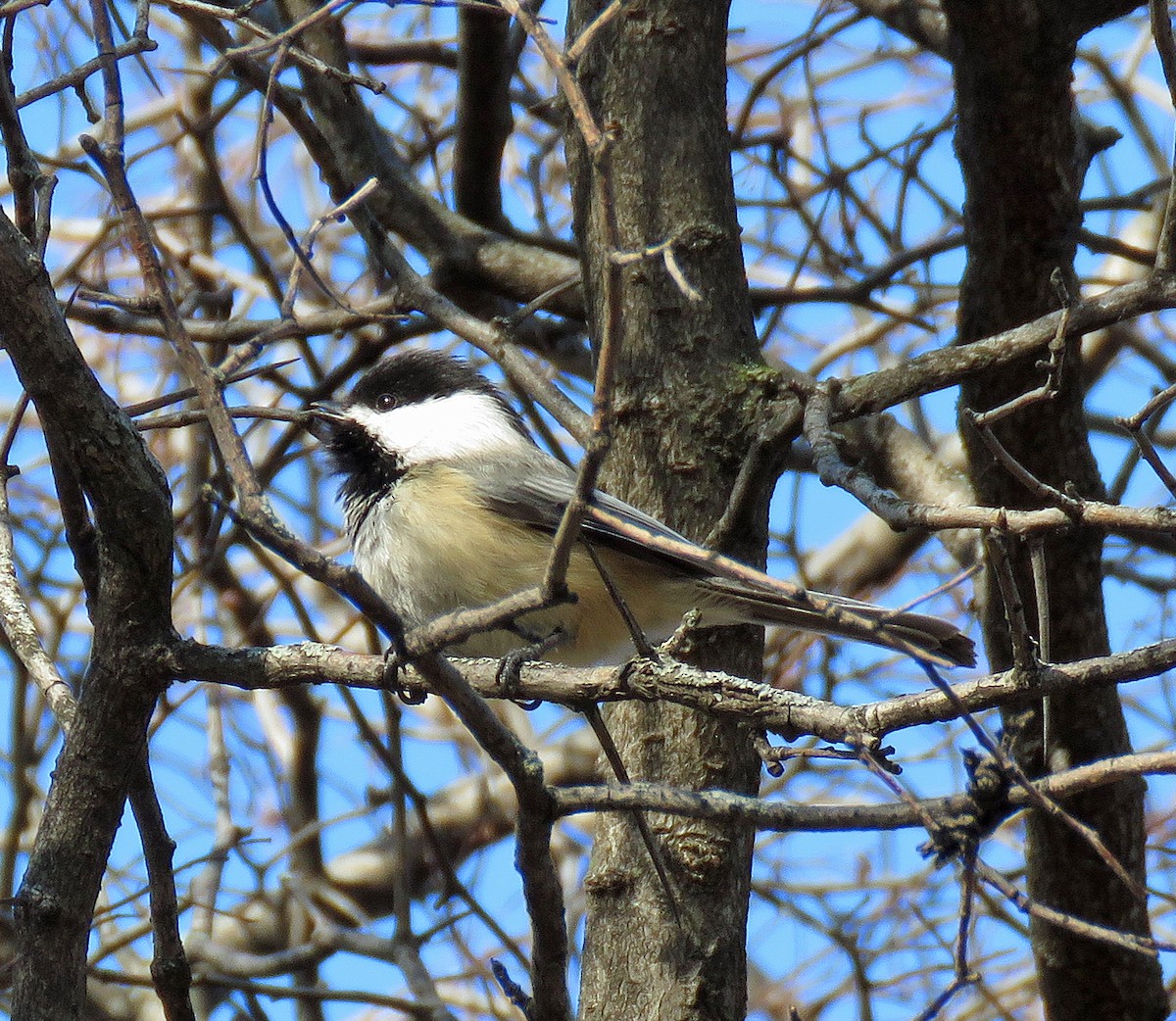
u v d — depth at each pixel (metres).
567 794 5.36
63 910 6.27
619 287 4.55
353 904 14.15
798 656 13.72
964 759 5.14
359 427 9.57
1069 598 9.51
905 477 10.93
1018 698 5.50
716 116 9.19
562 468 9.27
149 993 13.02
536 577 8.82
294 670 6.30
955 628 7.71
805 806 5.29
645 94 9.05
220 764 11.79
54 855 6.30
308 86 11.55
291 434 12.27
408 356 9.98
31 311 5.64
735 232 9.03
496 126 12.05
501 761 5.31
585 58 9.20
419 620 9.05
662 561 8.45
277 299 11.96
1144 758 4.94
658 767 7.99
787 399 8.41
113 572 6.16
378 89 6.18
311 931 13.45
